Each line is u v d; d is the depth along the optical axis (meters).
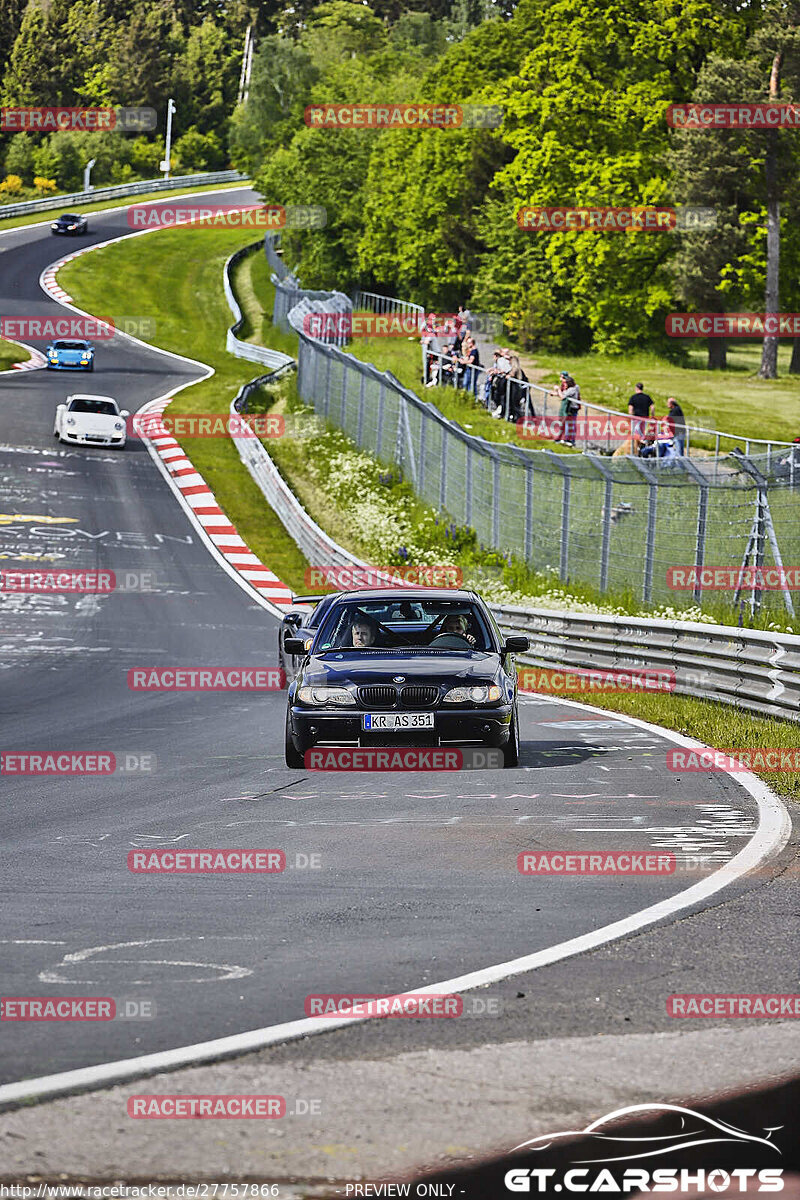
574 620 52.00
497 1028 12.23
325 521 93.00
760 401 108.06
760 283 128.00
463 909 16.84
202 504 98.75
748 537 51.31
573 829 22.20
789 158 121.50
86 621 65.75
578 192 131.38
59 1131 9.89
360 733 27.03
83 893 17.81
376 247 173.25
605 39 132.50
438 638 29.55
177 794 26.22
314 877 18.77
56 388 139.00
